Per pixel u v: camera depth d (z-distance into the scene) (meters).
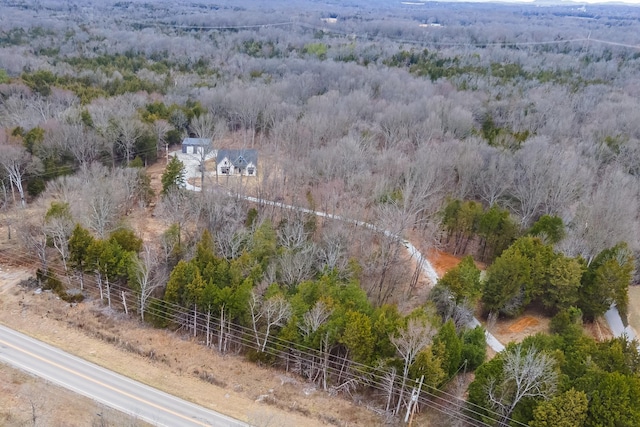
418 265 66.62
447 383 49.00
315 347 50.16
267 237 63.09
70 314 56.56
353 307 51.66
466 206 74.81
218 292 53.00
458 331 55.22
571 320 56.81
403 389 46.53
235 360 53.09
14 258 64.88
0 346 50.66
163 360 51.69
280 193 83.56
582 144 98.06
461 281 58.38
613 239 68.31
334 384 50.88
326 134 97.75
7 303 56.91
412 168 80.38
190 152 101.69
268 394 49.06
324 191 76.94
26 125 91.50
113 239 58.41
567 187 78.81
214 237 64.38
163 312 55.56
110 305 58.28
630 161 95.06
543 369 41.94
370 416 47.56
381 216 69.88
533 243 63.47
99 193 65.94
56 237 63.66
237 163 92.75
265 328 53.41
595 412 40.38
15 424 42.31
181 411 45.94
